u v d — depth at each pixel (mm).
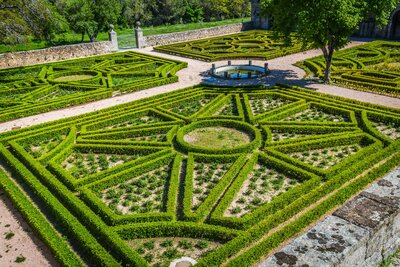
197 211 11523
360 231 6617
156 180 13930
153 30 52781
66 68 31422
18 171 14414
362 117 18156
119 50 39969
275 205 11680
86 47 37031
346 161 14047
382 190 7852
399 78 24203
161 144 16172
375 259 7297
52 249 10258
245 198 12586
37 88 25594
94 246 10070
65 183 13578
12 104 22625
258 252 9617
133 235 10859
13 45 29422
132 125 19219
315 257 6059
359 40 40312
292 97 21438
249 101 21781
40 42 45906
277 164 14266
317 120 18703
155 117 20062
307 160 14969
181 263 9805
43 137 17656
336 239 6445
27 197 13086
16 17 28172
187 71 29953
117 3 44094
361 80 24500
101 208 11719
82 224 11516
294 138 16500
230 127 18469
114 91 25109
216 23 59812
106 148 16109
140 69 30531
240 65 30672
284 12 22109
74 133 17734
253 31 47906
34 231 11414
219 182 13164
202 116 19297
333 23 21469
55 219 11836
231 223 10930
